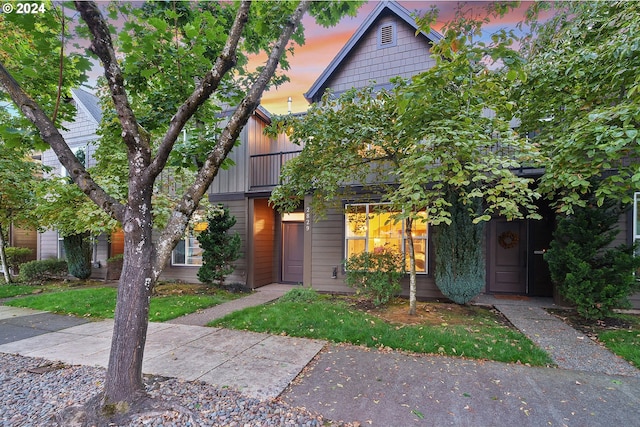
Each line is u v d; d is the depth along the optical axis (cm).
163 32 316
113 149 767
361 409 271
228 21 404
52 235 1206
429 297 705
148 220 286
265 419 256
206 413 262
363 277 624
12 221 944
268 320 520
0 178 829
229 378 326
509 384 314
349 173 603
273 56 333
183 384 311
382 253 647
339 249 789
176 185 870
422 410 269
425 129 385
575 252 526
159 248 289
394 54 841
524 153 379
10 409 276
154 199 725
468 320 521
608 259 516
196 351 401
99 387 311
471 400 285
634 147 354
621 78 381
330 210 801
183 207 302
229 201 914
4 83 287
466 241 594
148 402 268
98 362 377
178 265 958
